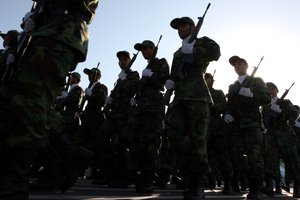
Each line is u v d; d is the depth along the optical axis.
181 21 4.73
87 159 3.13
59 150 3.11
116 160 6.28
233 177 7.78
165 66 5.68
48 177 4.12
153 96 5.72
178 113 4.34
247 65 6.66
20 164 2.15
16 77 2.34
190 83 4.26
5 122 2.30
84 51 2.46
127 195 4.49
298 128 10.38
